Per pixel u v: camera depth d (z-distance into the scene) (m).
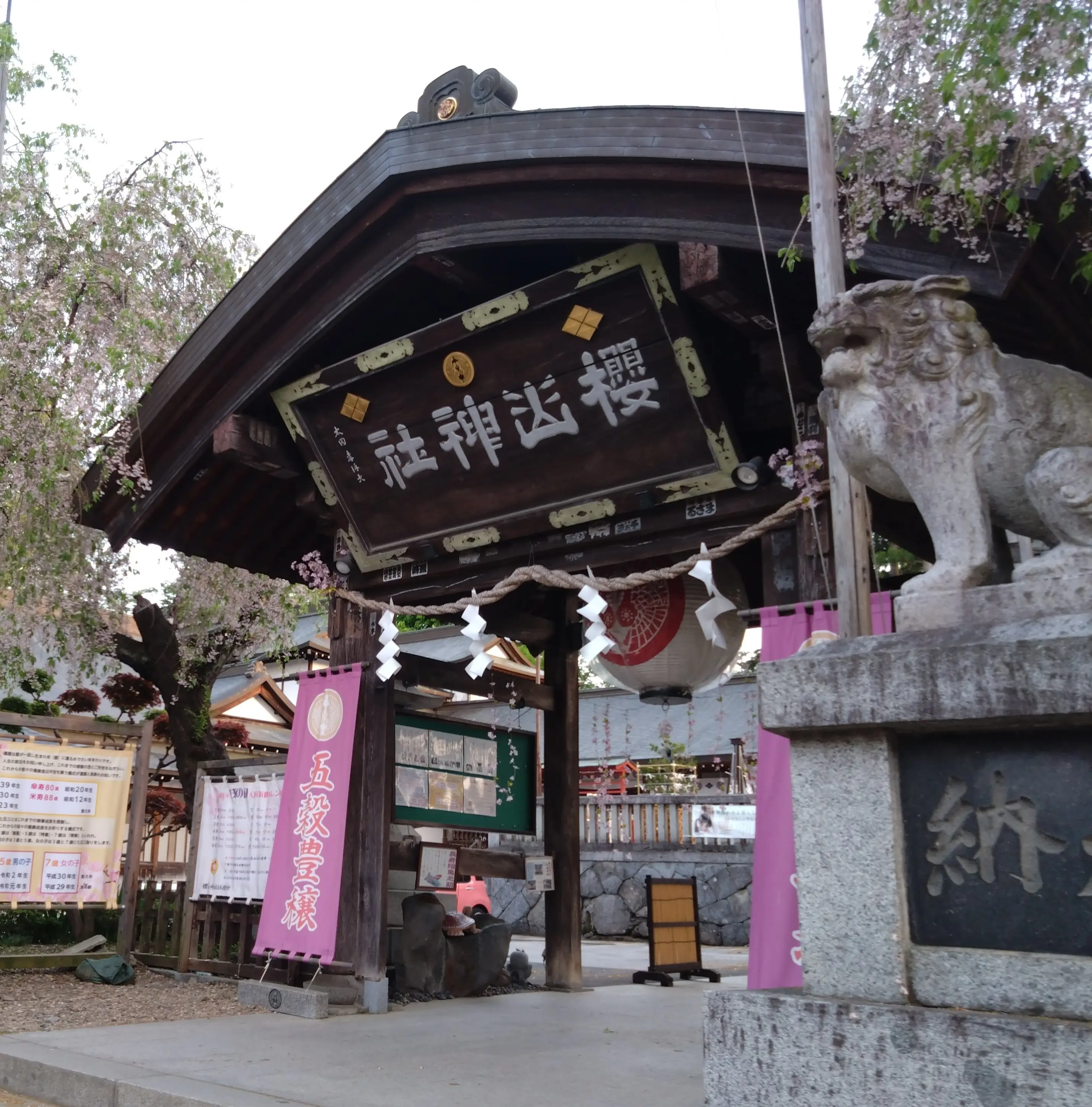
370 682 8.05
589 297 5.92
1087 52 3.89
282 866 7.92
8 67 9.27
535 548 6.99
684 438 6.04
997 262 4.28
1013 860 2.90
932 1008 2.85
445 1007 7.82
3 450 8.57
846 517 4.72
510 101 6.77
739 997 3.10
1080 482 3.01
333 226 6.57
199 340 7.43
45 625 10.58
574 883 9.20
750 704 23.33
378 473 7.43
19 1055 5.64
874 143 4.35
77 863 9.07
